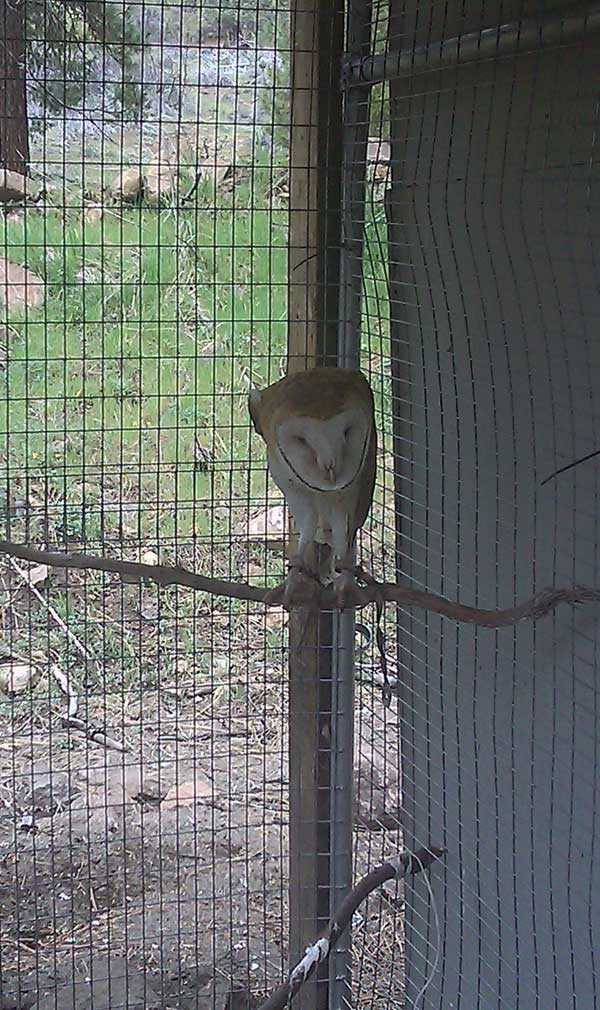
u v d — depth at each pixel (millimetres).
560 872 2309
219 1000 2996
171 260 4973
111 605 4688
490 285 2355
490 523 2457
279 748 4117
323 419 2406
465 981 2701
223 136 4469
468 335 2465
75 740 4145
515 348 2295
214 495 3691
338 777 2906
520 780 2430
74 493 4410
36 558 2391
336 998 2967
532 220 2186
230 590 2412
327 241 2717
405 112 2609
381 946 3248
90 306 5066
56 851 3584
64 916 3326
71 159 3455
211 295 4961
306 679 2867
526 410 2285
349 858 2941
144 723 3969
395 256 2719
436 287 2562
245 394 3900
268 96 3547
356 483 2480
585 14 1895
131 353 4883
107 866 3227
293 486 2475
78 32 3000
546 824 2350
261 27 3361
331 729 2889
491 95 2281
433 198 2516
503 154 2254
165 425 4719
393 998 3055
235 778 3957
